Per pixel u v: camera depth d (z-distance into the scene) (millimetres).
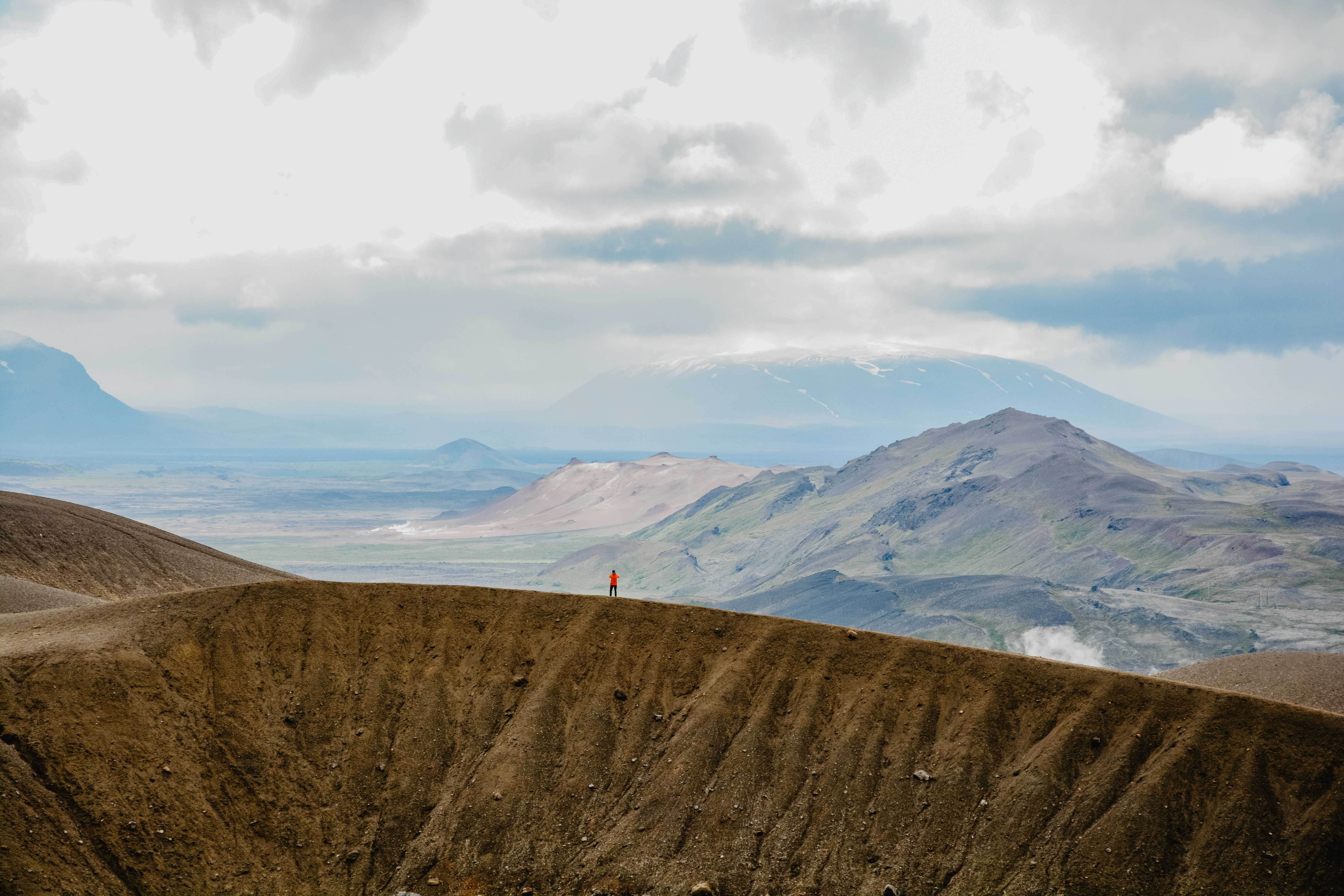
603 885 47594
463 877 47750
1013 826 48938
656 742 54875
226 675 53531
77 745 46188
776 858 49062
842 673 57750
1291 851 46375
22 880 40312
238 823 47500
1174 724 52188
